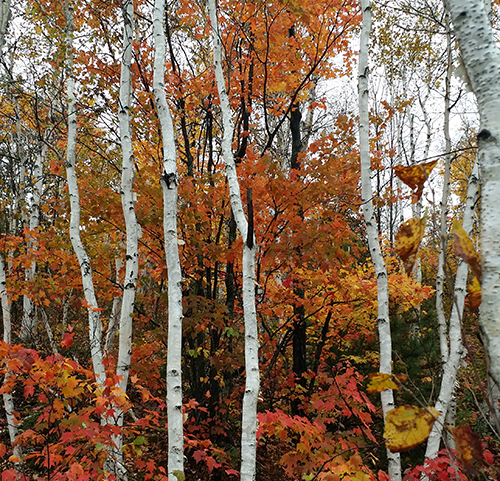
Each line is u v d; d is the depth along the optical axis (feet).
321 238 13.85
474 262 2.93
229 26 14.92
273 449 17.61
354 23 14.92
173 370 8.44
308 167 14.34
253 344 9.09
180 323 8.74
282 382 18.10
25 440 8.84
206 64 20.93
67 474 7.40
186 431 16.21
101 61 16.56
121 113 12.50
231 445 18.16
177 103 19.03
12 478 8.18
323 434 10.92
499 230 2.90
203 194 15.33
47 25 17.79
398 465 9.52
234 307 19.90
